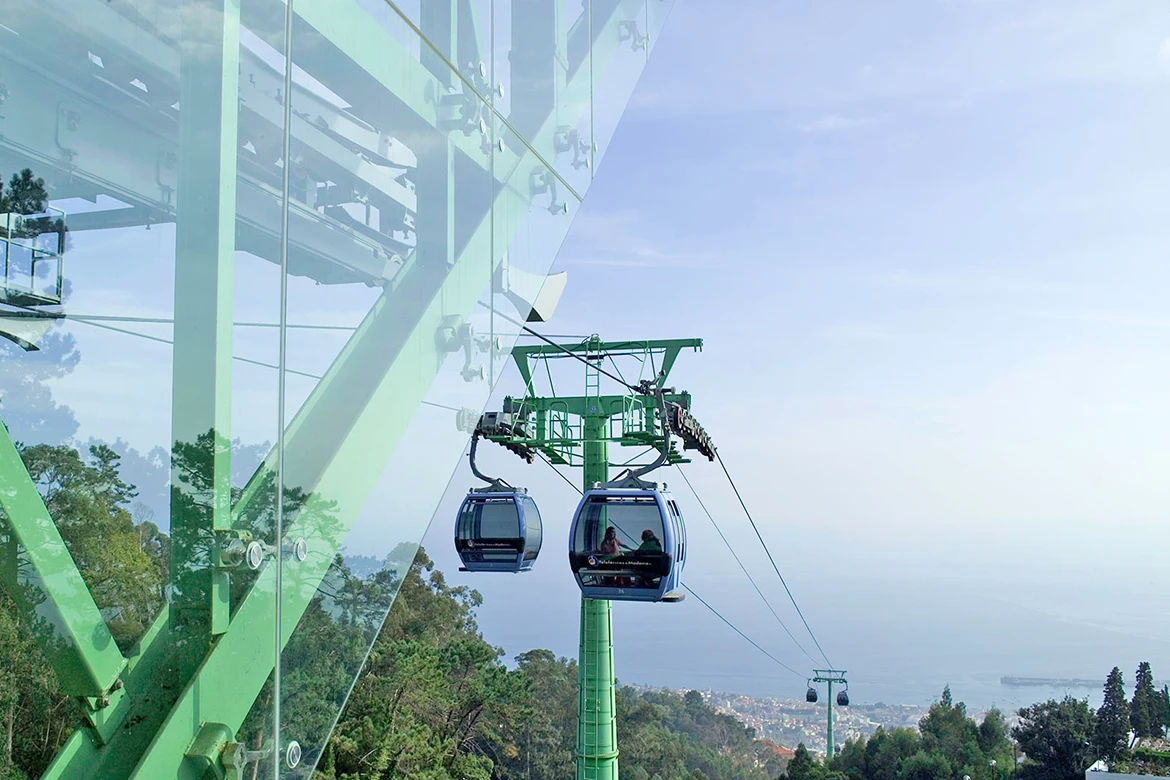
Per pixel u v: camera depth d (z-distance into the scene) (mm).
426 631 35844
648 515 12992
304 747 2240
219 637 2078
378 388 2621
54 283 2033
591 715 18031
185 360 2107
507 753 35031
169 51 2217
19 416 1927
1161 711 68750
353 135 2654
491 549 14523
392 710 24906
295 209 2420
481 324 3137
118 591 1963
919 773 65312
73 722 1892
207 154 2193
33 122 2070
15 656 1891
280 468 2271
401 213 2826
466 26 3207
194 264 2145
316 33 2533
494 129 3311
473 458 15062
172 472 2055
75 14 2123
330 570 2375
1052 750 66875
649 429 16750
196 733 2012
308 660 2275
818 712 191875
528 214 3479
